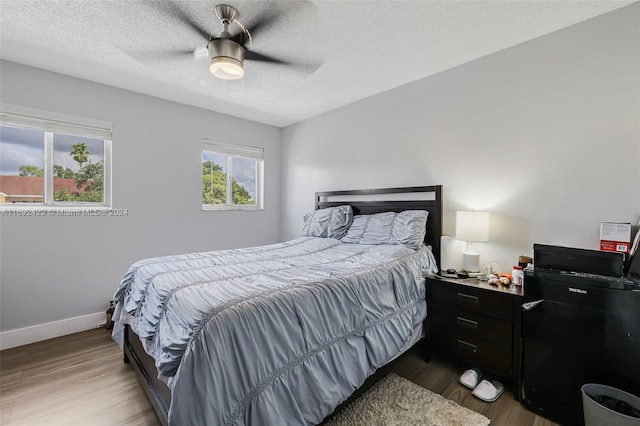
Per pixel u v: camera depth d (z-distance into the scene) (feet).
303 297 4.50
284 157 14.01
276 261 6.82
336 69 8.12
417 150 9.02
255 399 3.54
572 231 6.33
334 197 11.73
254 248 8.64
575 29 6.25
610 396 4.60
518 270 6.37
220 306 3.86
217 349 3.40
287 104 10.97
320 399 4.09
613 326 4.64
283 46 6.73
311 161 12.64
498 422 5.06
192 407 3.15
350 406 5.33
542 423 5.05
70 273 8.65
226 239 12.16
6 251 7.75
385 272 6.15
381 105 9.94
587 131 6.14
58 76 8.32
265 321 3.93
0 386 6.03
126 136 9.53
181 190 10.81
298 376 4.02
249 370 3.56
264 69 7.23
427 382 6.22
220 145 11.89
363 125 10.53
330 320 4.68
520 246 7.06
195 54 6.56
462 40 6.79
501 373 5.85
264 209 13.51
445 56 7.52
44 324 8.25
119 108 9.36
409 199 9.33
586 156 6.15
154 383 4.89
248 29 6.01
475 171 7.79
